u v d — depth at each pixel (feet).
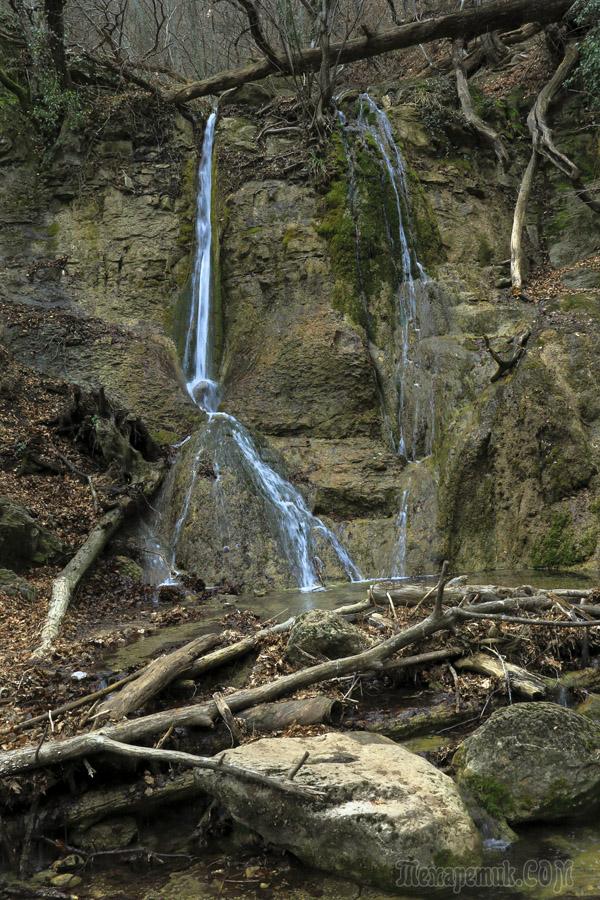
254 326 49.57
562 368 39.50
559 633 22.50
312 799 14.93
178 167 56.44
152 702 19.71
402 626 23.18
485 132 56.95
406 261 50.67
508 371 41.16
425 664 21.49
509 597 24.16
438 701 20.16
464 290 48.96
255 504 37.14
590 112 57.57
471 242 53.11
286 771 15.48
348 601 29.73
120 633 25.90
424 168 55.11
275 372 45.75
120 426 39.78
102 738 16.75
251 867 15.31
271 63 56.49
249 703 19.12
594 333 40.68
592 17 54.08
